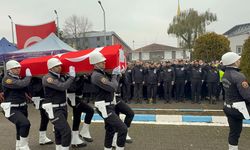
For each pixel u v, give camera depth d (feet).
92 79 16.89
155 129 25.38
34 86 20.45
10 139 23.17
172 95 42.86
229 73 16.07
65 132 17.08
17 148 19.53
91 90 20.02
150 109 34.65
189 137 22.67
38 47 38.96
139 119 29.30
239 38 125.39
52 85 17.04
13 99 18.40
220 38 90.38
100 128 26.25
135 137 22.90
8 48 48.78
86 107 21.03
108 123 17.29
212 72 38.86
